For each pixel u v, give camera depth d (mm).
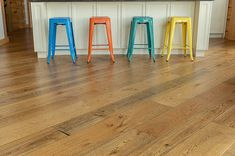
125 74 3500
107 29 4113
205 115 2279
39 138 1902
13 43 5906
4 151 1740
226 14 6645
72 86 3020
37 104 2502
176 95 2742
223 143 1843
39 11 4305
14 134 1954
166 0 4324
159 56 4617
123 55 4703
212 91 2861
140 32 4613
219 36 6840
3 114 2285
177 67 3867
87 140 1880
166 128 2055
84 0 4242
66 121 2164
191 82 3166
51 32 4121
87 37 4645
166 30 4551
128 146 1807
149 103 2535
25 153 1720
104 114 2297
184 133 1979
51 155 1699
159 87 2988
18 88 2947
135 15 4559
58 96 2707
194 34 4605
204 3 4309
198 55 4594
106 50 4746
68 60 4312
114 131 2008
